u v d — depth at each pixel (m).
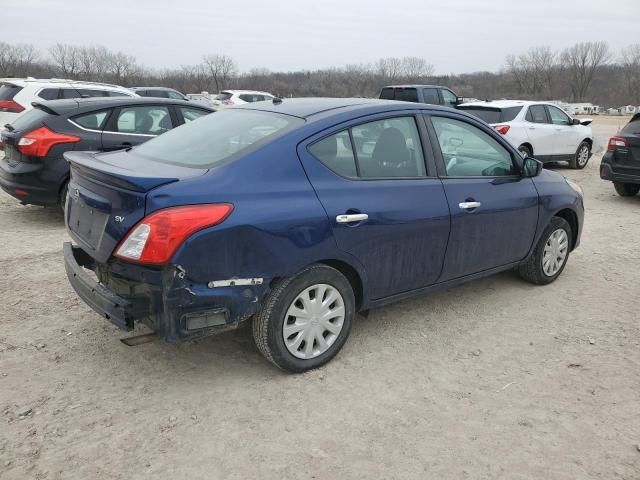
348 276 3.68
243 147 3.34
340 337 3.62
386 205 3.63
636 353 3.91
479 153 4.38
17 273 5.11
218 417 3.06
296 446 2.84
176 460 2.72
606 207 9.08
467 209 4.11
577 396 3.35
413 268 3.89
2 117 10.88
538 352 3.91
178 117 7.52
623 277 5.52
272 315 3.27
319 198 3.34
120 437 2.88
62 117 6.54
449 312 4.55
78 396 3.22
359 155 3.62
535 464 2.75
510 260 4.70
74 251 3.62
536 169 4.63
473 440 2.92
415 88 17.12
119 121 6.95
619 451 2.86
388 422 3.06
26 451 2.74
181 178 3.03
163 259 2.85
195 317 2.99
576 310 4.66
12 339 3.85
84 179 3.37
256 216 3.07
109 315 3.01
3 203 7.91
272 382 3.42
